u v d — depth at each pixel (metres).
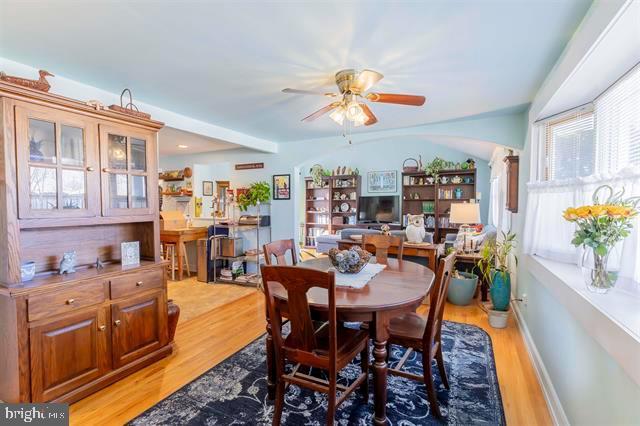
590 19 1.48
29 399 1.82
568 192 2.20
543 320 2.29
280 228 5.25
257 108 3.22
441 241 7.48
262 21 1.68
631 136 1.64
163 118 3.29
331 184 8.87
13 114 1.82
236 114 3.44
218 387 2.20
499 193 5.06
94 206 2.23
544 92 2.35
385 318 1.76
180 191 6.05
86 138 2.18
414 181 7.98
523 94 2.78
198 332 3.13
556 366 1.95
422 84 2.57
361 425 1.82
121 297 2.29
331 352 1.57
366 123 2.67
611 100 1.86
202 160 5.90
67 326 1.98
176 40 1.89
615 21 1.26
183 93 2.79
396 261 2.89
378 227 8.09
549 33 1.78
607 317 1.21
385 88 2.67
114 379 2.24
